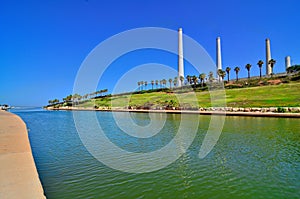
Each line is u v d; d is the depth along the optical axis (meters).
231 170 8.33
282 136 14.71
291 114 25.08
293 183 7.05
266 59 84.50
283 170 8.23
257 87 55.12
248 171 8.19
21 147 9.48
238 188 6.76
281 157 9.88
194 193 6.50
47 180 7.60
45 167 9.04
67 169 8.75
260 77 68.94
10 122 22.19
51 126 24.12
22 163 7.05
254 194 6.36
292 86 50.09
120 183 7.29
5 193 4.84
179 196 6.31
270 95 44.91
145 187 6.96
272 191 6.52
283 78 62.03
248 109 32.09
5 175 5.95
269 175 7.76
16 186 5.22
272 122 21.83
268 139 13.83
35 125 25.45
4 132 14.38
